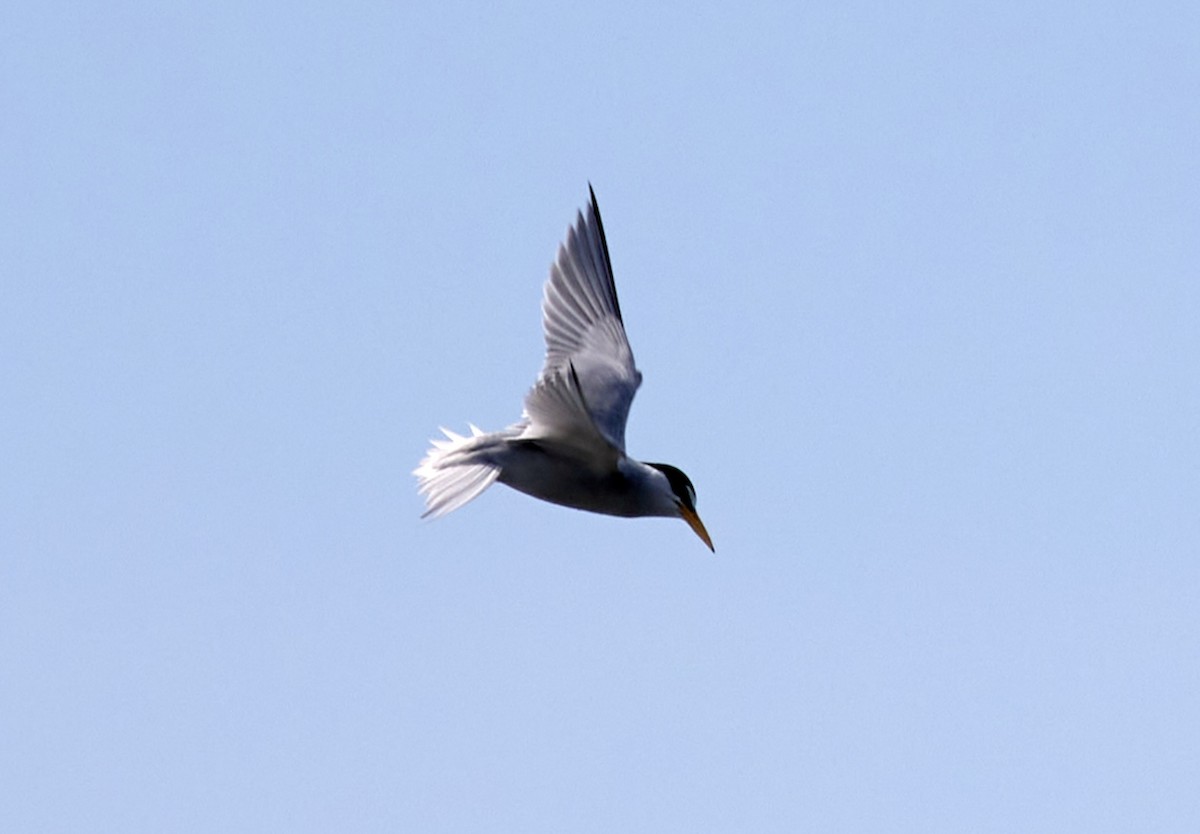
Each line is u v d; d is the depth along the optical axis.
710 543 14.98
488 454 13.89
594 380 15.46
